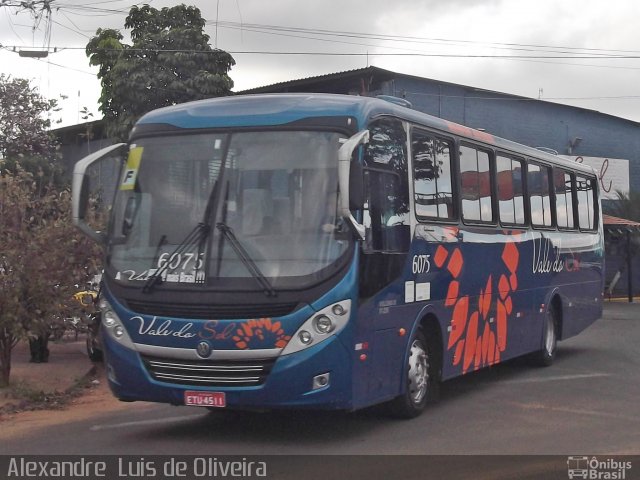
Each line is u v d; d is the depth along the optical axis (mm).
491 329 11406
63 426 9180
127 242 8227
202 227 7863
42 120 25000
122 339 8008
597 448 7988
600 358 14961
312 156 7891
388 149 8695
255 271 7605
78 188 8336
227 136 8141
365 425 9039
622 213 32844
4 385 11547
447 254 9977
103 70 23578
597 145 33781
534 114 31062
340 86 25703
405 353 8906
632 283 32875
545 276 13625
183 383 7734
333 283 7570
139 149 8461
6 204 11133
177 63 22859
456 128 10508
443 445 8070
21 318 11125
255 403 7562
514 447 8008
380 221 8375
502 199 11898
